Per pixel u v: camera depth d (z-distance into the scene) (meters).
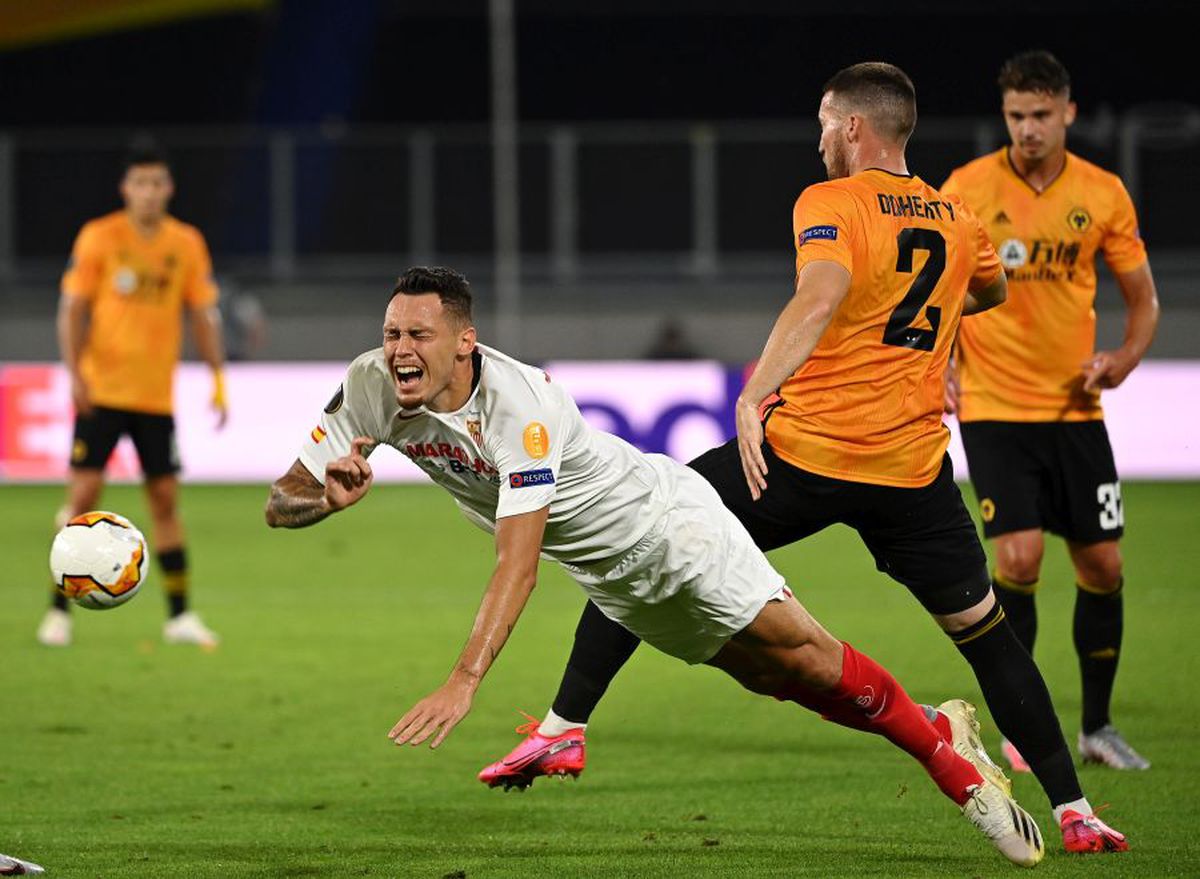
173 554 37.31
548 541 18.70
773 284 84.75
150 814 22.02
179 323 37.50
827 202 19.42
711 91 98.94
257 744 26.75
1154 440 67.44
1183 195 79.94
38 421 67.44
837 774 24.42
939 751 19.08
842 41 98.75
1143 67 96.88
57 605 37.34
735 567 18.59
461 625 39.28
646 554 18.48
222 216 84.00
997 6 96.75
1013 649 20.03
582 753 20.64
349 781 24.11
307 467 18.61
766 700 30.59
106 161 82.75
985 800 18.94
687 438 66.94
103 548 20.56
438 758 25.77
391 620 40.09
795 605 18.86
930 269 19.70
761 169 83.75
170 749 26.33
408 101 99.94
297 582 46.72
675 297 84.31
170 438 37.22
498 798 23.03
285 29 99.06
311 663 34.41
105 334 36.59
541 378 17.86
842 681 18.91
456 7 98.88
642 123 99.12
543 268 84.69
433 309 17.11
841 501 19.91
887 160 20.11
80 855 19.73
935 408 20.03
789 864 19.25
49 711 29.47
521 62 99.00
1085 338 24.84
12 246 82.56
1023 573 24.84
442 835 20.86
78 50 98.44
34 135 97.94
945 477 20.02
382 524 60.81
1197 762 24.86
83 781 24.08
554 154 84.06
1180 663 33.34
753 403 18.50
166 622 40.47
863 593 43.88
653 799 22.89
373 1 98.75
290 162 83.81
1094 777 23.92
